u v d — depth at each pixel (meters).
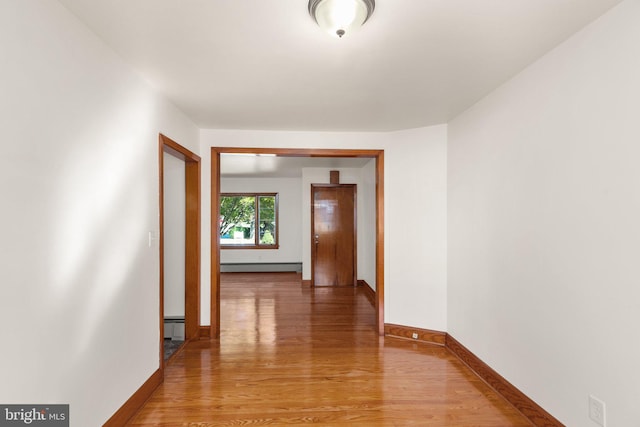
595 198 1.70
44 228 1.47
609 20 1.61
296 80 2.44
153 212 2.55
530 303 2.20
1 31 1.25
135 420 2.18
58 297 1.56
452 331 3.38
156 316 2.59
